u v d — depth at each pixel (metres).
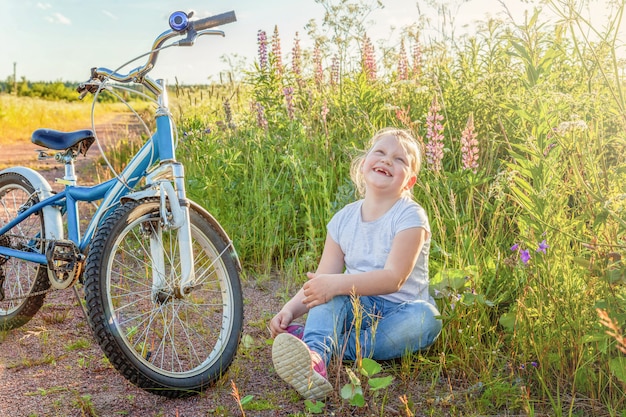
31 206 3.40
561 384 2.68
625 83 3.77
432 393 2.68
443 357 2.75
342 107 5.94
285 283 4.23
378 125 5.53
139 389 2.75
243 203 5.16
